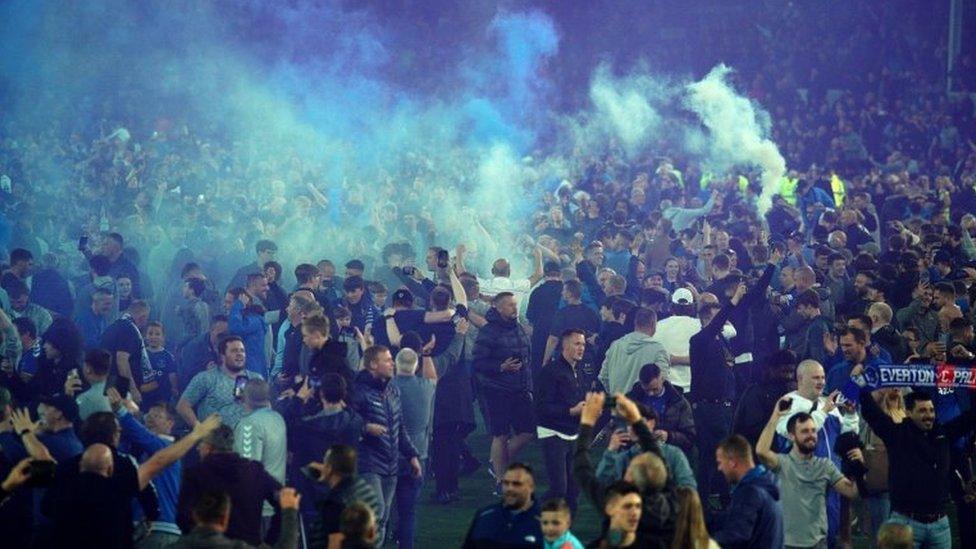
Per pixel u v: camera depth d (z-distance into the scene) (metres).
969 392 46.59
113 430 36.19
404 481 45.06
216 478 35.78
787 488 40.22
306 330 43.47
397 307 54.69
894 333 53.19
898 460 40.31
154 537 38.25
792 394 43.69
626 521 31.14
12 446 39.00
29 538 38.38
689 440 47.50
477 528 34.25
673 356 55.62
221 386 46.31
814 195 103.75
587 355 55.94
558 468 48.09
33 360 53.25
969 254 77.69
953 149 131.12
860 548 48.53
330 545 32.97
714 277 64.81
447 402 54.06
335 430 41.47
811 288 58.94
